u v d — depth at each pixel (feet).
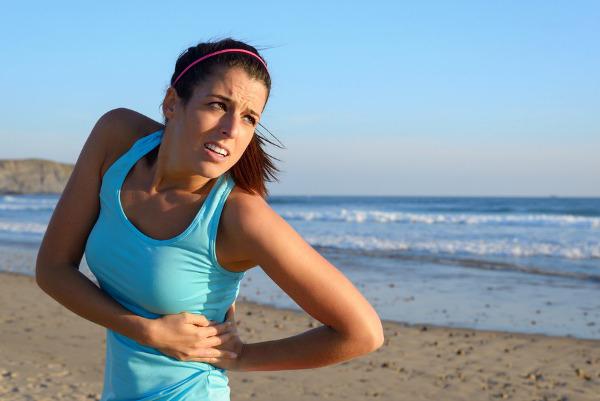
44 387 20.40
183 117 5.65
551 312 35.01
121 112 6.59
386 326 31.45
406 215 116.06
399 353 26.40
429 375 23.38
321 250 65.72
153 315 5.86
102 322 5.88
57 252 6.18
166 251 5.64
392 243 71.72
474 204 252.83
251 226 5.51
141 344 5.91
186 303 5.77
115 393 6.11
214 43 5.69
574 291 41.73
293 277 5.53
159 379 5.90
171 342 5.73
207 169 5.55
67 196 6.29
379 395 20.93
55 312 33.12
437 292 40.98
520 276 48.26
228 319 6.22
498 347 27.68
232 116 5.53
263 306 36.14
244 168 5.98
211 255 5.67
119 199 5.97
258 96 5.62
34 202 252.01
